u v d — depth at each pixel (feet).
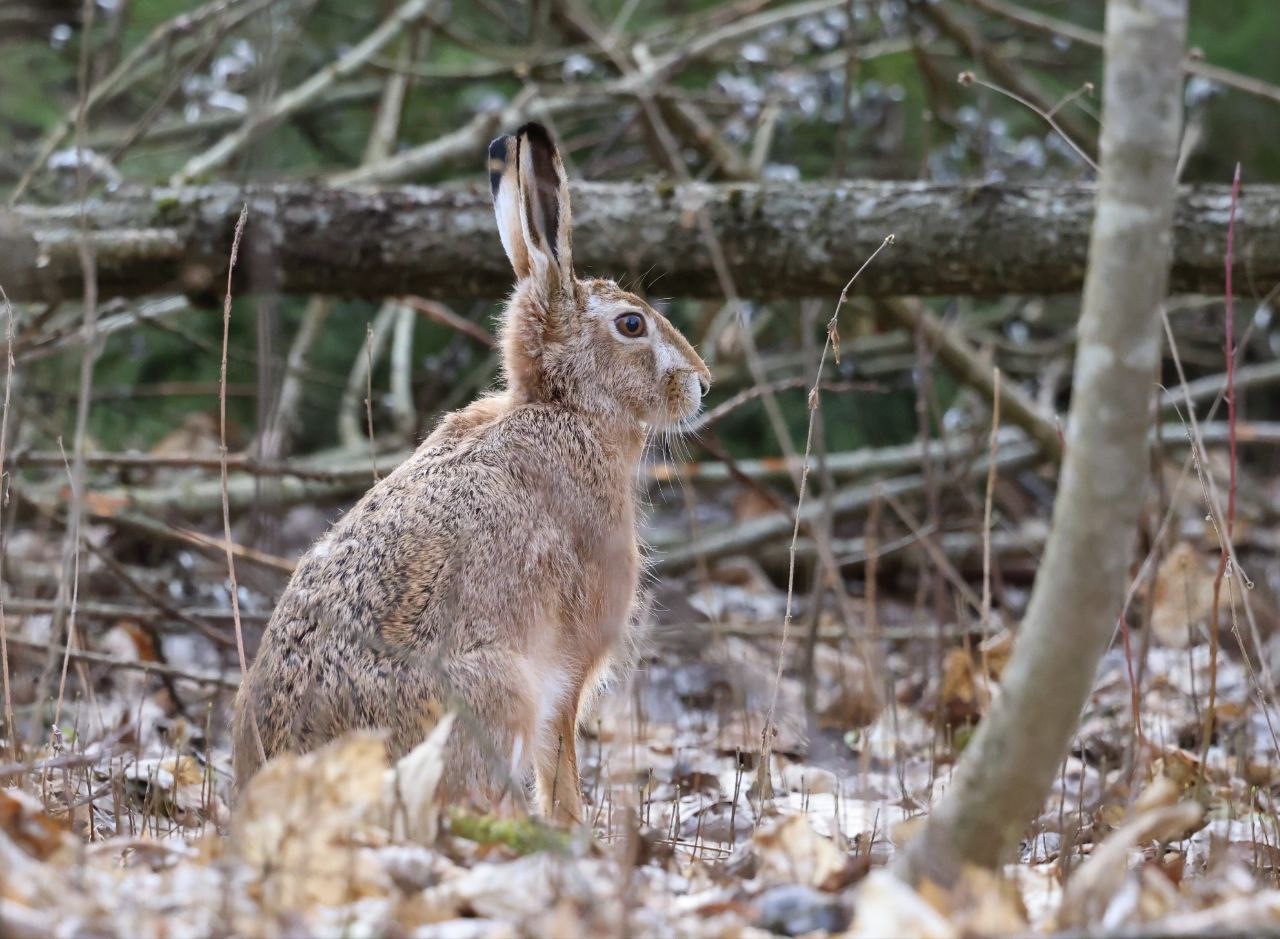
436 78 56.90
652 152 51.47
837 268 37.17
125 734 32.19
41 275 37.04
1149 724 34.47
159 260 37.27
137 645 40.14
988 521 32.27
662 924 16.94
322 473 39.86
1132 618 45.14
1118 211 15.87
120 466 42.19
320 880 17.35
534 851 20.43
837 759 33.47
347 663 23.20
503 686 23.95
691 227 37.58
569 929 15.60
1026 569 57.16
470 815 21.11
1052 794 29.66
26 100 57.52
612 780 29.68
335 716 22.91
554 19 54.34
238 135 49.39
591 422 28.91
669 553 51.37
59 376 51.96
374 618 23.66
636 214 37.86
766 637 44.75
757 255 37.50
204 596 45.57
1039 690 16.56
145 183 39.91
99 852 19.86
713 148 50.39
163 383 63.98
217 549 41.22
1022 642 16.71
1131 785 26.50
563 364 29.12
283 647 23.66
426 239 37.35
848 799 29.25
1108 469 15.98
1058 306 67.41
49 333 42.01
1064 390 71.31
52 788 25.46
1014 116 66.23
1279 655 42.32
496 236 37.35
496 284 37.86
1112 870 16.60
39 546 42.96
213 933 15.38
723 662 35.53
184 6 57.26
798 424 65.72
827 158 63.82
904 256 36.68
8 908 14.74
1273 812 25.53
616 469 28.66
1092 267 16.17
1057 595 16.34
